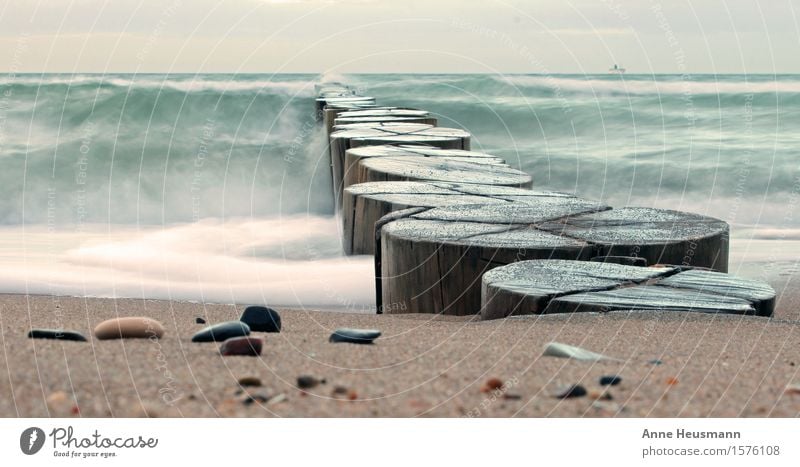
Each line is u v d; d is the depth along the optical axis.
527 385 2.30
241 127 16.14
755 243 7.88
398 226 4.60
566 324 3.31
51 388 2.12
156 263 6.39
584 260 4.19
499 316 3.69
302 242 7.39
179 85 18.23
